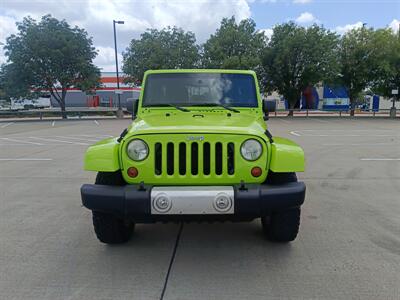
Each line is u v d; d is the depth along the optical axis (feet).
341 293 9.41
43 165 28.40
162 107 14.39
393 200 18.16
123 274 10.52
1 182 22.54
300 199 10.37
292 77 99.76
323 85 108.27
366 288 9.64
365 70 96.84
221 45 93.81
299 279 10.15
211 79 14.94
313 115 107.45
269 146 10.62
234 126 11.05
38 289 9.70
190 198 9.85
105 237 12.17
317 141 42.96
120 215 10.41
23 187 21.25
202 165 10.32
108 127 66.64
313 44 93.45
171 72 15.06
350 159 30.50
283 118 93.86
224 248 12.34
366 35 96.48
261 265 11.03
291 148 10.68
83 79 98.58
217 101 14.60
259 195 9.99
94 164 10.59
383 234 13.48
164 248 12.37
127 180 10.55
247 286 9.80
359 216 15.61
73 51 93.45
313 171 25.49
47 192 20.10
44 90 99.76
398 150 35.58
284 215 11.78
